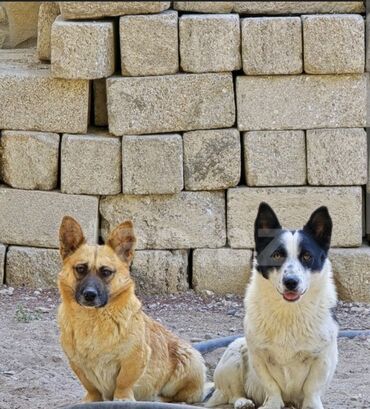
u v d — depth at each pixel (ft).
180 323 36.42
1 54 43.37
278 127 38.34
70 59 37.42
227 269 39.34
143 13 37.52
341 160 38.50
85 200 38.83
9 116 38.86
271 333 26.07
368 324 36.83
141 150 38.11
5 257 39.63
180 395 27.76
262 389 27.27
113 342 25.18
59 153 38.93
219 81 37.88
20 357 31.63
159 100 37.93
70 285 25.17
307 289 25.66
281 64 37.63
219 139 38.34
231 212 39.01
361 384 29.84
